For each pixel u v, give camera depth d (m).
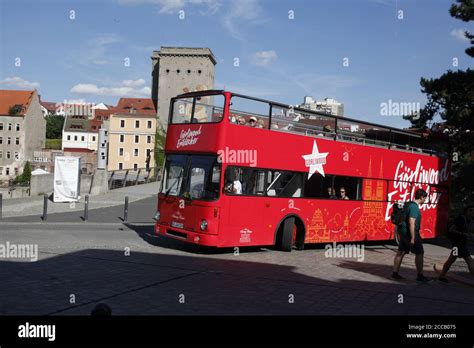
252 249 16.03
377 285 10.83
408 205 11.59
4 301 8.09
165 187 15.29
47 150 127.75
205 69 110.50
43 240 15.66
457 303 9.38
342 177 17.16
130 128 117.75
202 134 14.45
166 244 16.25
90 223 21.75
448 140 22.20
